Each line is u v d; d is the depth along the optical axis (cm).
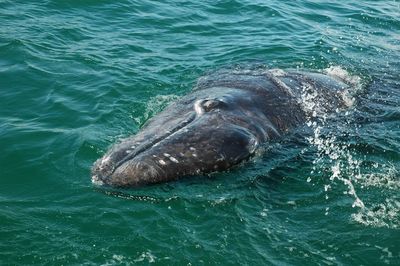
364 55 2705
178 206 1509
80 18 2844
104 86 2223
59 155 1762
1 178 1672
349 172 1706
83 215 1502
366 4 3466
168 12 3047
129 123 1980
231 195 1555
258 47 2731
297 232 1468
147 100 2150
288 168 1683
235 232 1454
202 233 1448
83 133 1881
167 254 1391
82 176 1662
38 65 2331
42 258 1368
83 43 2592
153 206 1504
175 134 1606
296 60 2600
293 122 1859
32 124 1939
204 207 1515
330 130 1892
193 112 1734
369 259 1393
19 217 1499
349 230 1481
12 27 2634
